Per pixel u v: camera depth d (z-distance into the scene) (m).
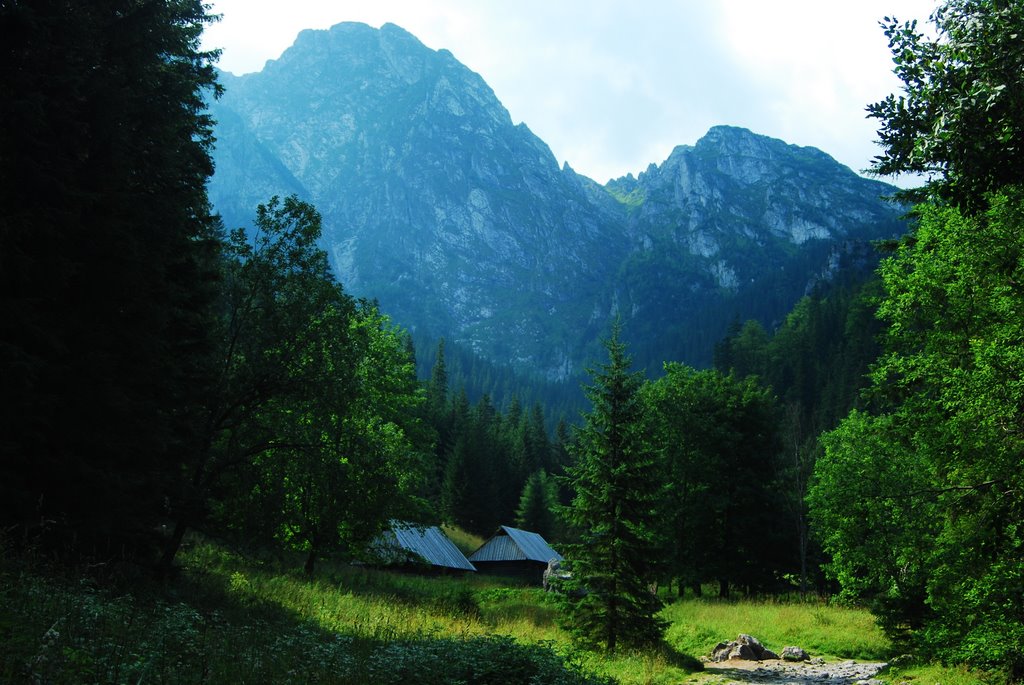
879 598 24.58
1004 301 15.86
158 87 17.64
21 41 13.77
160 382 16.78
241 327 21.06
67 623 8.84
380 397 34.50
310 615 18.08
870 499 29.34
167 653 9.43
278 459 21.94
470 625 22.75
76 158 15.47
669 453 45.50
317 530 28.14
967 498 14.97
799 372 122.44
